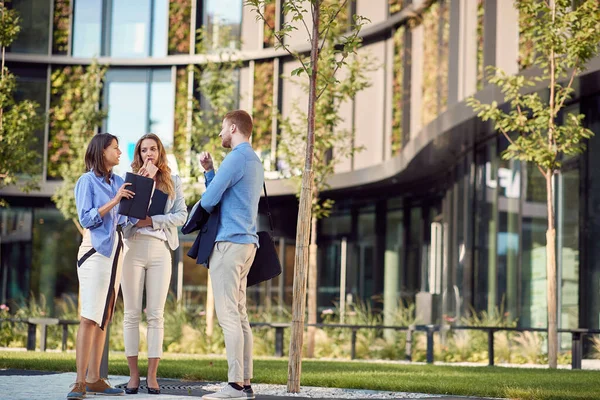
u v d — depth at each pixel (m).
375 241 21.39
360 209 22.00
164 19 21.61
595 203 13.02
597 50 10.59
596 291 12.95
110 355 12.05
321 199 22.00
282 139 15.62
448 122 14.38
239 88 20.89
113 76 21.66
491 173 15.60
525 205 14.49
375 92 18.81
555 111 10.89
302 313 6.66
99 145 6.06
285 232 22.27
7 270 21.83
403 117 17.77
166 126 21.39
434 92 16.31
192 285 21.48
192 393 6.30
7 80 14.05
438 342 14.90
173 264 21.56
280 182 20.11
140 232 6.25
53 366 8.50
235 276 5.79
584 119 13.21
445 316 16.48
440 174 18.73
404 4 18.02
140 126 21.50
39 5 21.75
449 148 16.23
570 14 10.65
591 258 13.03
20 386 6.65
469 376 8.30
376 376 8.05
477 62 14.56
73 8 21.81
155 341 6.33
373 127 18.81
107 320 5.86
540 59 11.08
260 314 17.62
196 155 17.28
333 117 14.96
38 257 21.91
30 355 10.73
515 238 14.80
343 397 6.23
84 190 5.93
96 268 5.84
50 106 21.64
